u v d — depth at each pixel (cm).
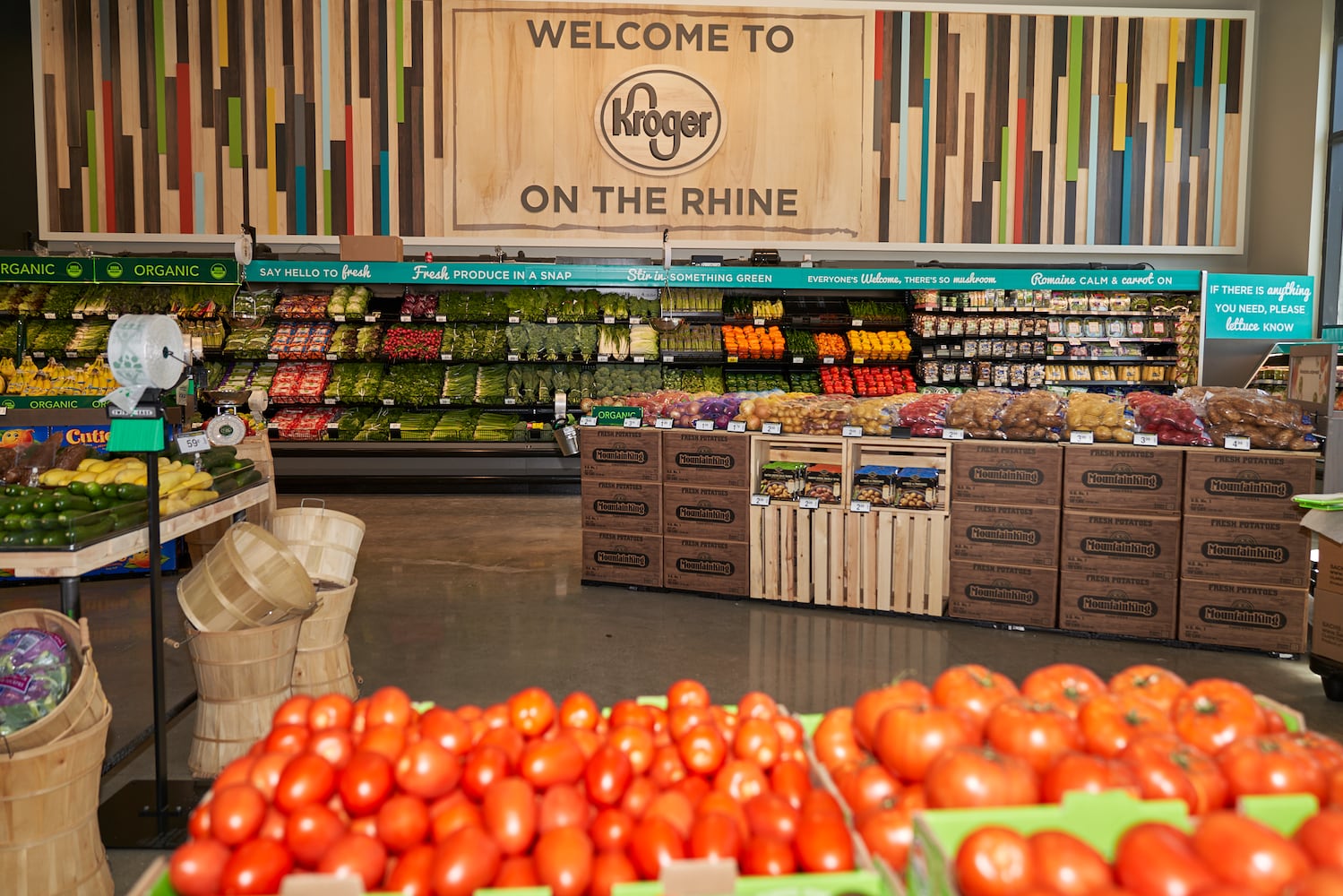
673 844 124
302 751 153
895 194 985
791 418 511
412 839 132
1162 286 865
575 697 177
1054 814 113
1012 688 160
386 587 551
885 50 975
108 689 393
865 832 129
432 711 158
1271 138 952
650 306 928
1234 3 982
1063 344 918
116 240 945
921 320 917
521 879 122
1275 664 420
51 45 930
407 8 952
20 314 831
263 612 306
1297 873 101
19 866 219
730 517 524
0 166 944
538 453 867
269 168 952
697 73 970
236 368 901
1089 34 978
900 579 492
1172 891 100
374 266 855
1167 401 455
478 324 920
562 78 966
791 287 880
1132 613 451
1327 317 895
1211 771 130
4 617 246
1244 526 430
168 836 272
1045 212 989
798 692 384
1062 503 461
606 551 555
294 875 112
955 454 478
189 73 941
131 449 277
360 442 864
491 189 967
